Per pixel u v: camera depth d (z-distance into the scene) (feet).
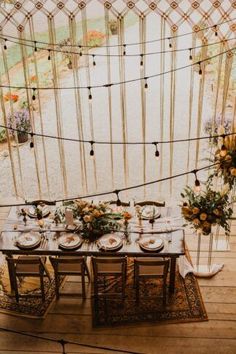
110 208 20.10
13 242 18.65
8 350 16.74
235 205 23.97
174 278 18.63
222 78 35.40
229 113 33.53
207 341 16.87
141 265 17.52
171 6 20.61
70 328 17.66
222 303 18.63
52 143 31.94
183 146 30.89
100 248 18.15
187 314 18.10
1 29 21.74
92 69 39.75
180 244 18.34
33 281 20.18
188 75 39.60
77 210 19.72
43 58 38.63
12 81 37.04
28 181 28.07
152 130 32.96
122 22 21.35
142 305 18.63
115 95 37.93
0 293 19.54
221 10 20.43
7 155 30.83
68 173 28.71
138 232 19.04
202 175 27.71
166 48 39.70
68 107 36.52
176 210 20.62
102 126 33.91
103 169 29.01
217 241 22.12
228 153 17.15
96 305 18.57
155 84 39.06
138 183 27.50
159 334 17.22
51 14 21.30
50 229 19.38
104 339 17.12
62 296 19.20
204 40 21.44
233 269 20.48
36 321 18.04
